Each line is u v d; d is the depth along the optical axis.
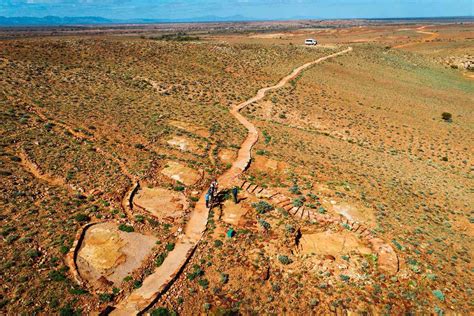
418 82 80.19
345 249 22.30
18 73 42.81
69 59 54.56
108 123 34.84
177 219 22.83
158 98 46.94
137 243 20.33
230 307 17.19
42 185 23.84
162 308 16.53
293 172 31.14
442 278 20.92
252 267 19.48
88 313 15.88
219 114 44.78
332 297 18.41
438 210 29.31
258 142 37.09
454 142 48.22
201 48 74.50
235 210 24.44
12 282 16.41
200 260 19.69
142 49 66.88
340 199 27.48
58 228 20.25
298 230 23.11
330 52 92.69
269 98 54.56
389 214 26.72
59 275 17.22
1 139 27.61
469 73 93.88
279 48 86.50
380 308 18.20
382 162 38.72
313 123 49.12
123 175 26.73
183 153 31.73
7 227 19.45
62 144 29.19
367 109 57.12
